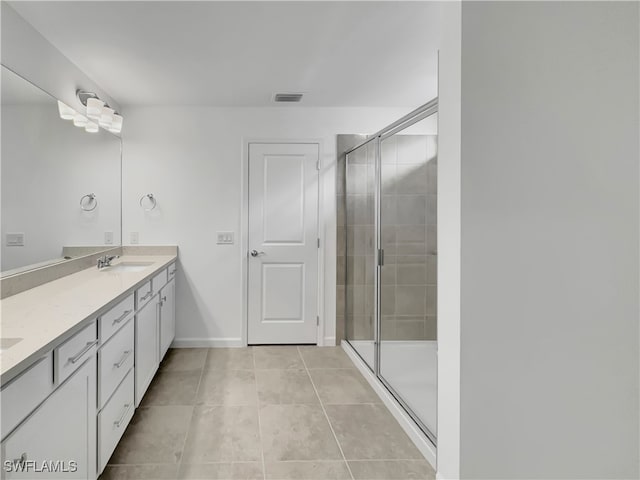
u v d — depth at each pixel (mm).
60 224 2936
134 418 2867
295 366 3893
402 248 2949
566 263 1937
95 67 3217
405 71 3328
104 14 2412
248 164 4402
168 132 4312
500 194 1896
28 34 2510
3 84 2238
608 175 1951
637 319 1969
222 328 4445
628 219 1972
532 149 1911
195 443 2555
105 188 3793
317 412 2979
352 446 2539
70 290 2467
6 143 2285
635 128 1960
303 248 4480
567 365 1949
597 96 1942
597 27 1938
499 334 1905
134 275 3023
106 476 2221
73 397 1769
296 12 2389
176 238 4355
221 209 4391
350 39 2738
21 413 1367
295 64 3170
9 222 2314
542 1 1910
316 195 4461
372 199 3590
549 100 1918
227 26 2559
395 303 3072
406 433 2695
